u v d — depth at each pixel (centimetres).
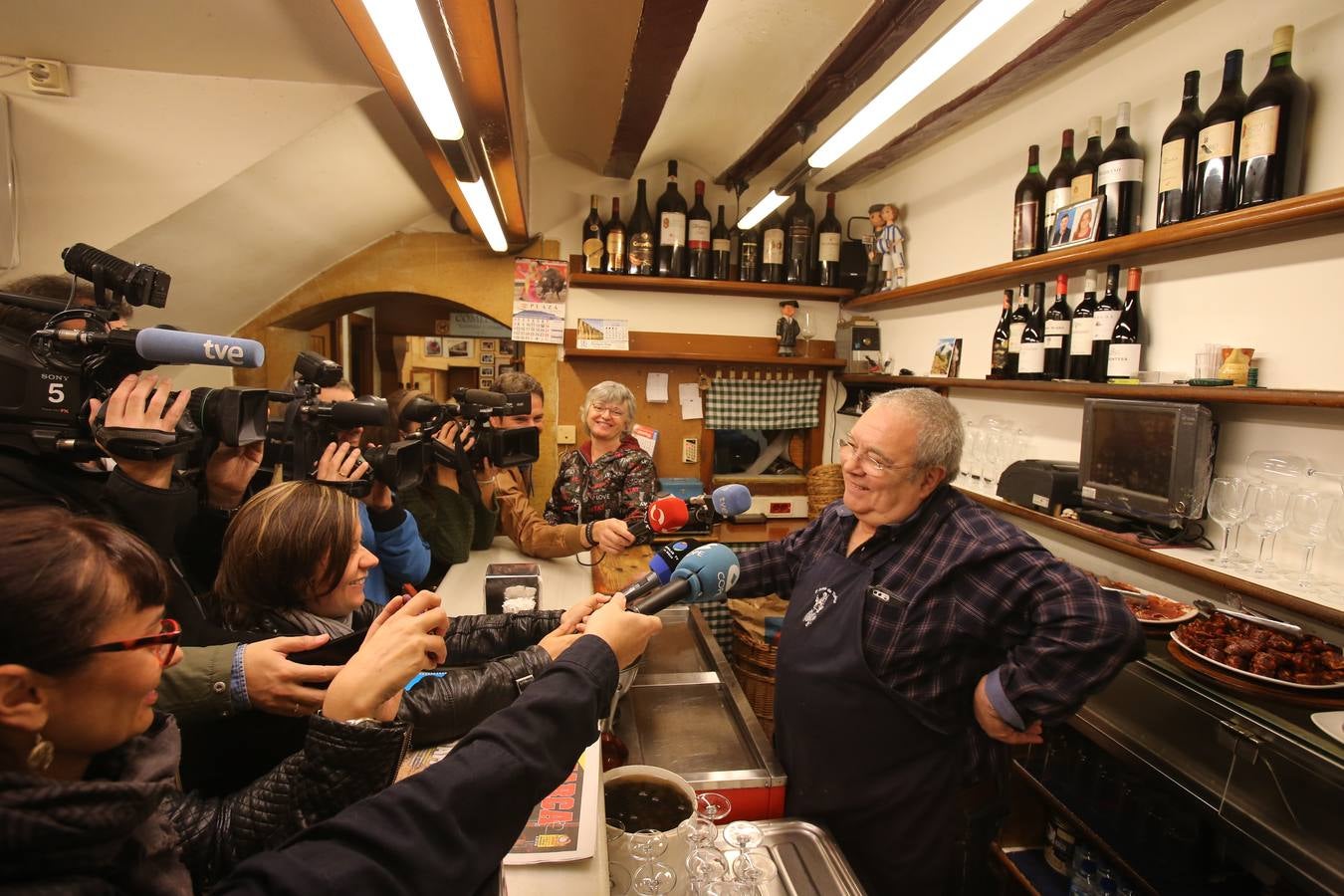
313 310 321
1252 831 124
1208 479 167
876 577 140
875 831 138
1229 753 133
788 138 273
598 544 196
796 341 370
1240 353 161
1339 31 143
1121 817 173
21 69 166
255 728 93
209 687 83
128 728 51
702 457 370
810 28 203
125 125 176
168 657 55
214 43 163
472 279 331
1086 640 117
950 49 134
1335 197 129
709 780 135
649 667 178
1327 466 148
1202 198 162
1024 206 225
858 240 359
